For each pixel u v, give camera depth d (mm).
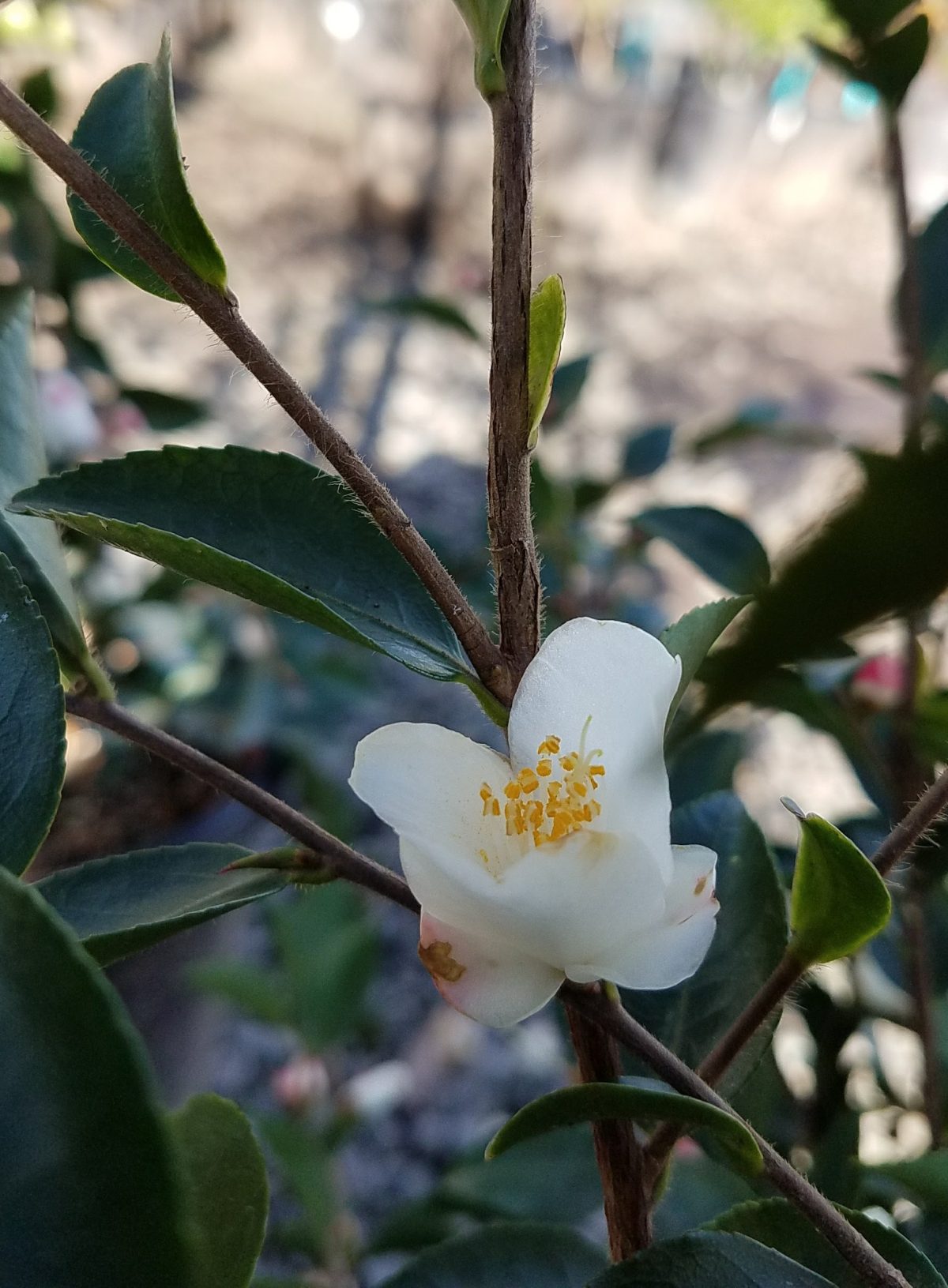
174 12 958
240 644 471
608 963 97
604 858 90
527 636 114
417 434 761
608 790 101
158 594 403
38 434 157
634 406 796
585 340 869
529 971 100
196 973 345
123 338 729
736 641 109
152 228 110
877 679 239
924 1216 176
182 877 133
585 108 1014
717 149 1037
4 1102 71
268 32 1003
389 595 132
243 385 711
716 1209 208
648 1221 120
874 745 238
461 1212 285
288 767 435
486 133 955
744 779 503
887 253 1008
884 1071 289
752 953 162
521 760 104
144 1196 71
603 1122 116
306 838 124
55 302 372
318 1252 312
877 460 90
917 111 856
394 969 500
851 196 1056
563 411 408
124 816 380
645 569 542
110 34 727
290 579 131
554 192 1018
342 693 455
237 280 842
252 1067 459
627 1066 157
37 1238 71
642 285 948
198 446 133
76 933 125
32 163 329
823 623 102
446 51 943
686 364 859
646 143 1036
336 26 990
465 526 664
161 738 130
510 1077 467
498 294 101
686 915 100
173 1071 391
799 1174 101
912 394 230
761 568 282
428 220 938
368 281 882
